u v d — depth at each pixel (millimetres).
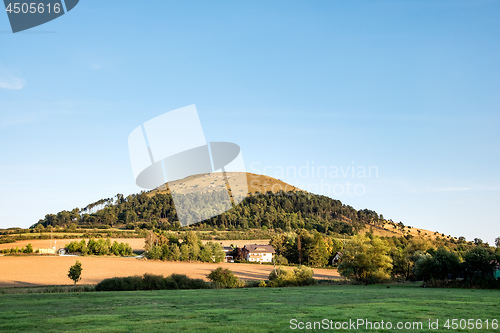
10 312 24547
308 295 40062
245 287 61906
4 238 163500
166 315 22781
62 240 167000
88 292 44062
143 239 175000
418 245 94625
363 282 73562
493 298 36562
